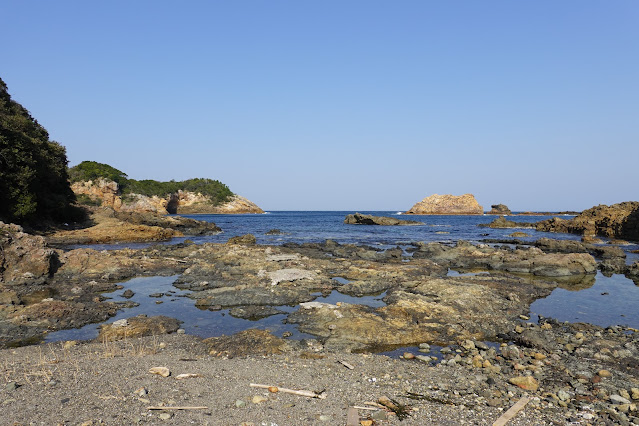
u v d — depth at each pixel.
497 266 30.61
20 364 10.24
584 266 29.19
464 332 15.03
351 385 9.63
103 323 15.82
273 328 15.17
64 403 7.61
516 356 12.48
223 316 16.81
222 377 9.65
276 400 8.40
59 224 49.44
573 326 15.90
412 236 61.91
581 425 8.00
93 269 25.16
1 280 21.30
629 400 9.51
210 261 29.72
